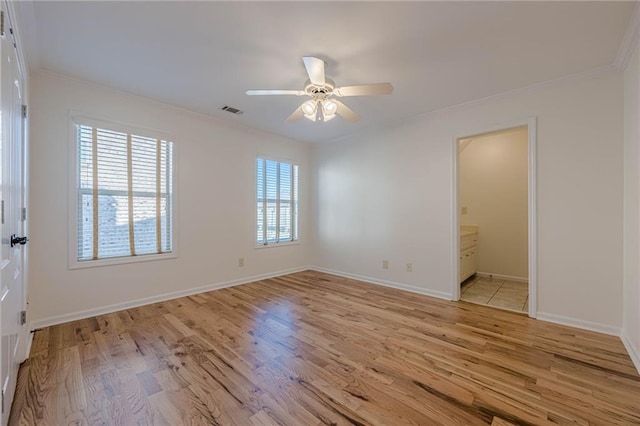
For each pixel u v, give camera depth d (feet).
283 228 16.01
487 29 6.50
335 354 6.99
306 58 6.50
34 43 7.04
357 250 14.82
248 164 14.16
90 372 6.16
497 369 6.35
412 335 8.07
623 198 7.91
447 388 5.67
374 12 5.97
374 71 8.41
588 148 8.45
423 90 9.70
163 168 11.21
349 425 4.69
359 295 11.93
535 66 8.11
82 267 9.24
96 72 8.60
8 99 4.78
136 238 10.52
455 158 11.19
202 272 12.37
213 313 9.76
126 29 6.59
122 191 10.16
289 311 9.99
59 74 8.70
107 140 9.78
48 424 4.71
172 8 5.88
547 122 9.10
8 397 4.73
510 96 9.80
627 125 7.59
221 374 6.12
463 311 10.03
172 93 10.10
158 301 10.97
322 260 16.67
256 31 6.65
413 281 12.52
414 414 4.94
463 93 9.93
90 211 9.50
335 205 15.93
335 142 15.94
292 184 16.46
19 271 6.14
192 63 8.07
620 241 7.98
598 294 8.31
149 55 7.68
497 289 13.10
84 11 5.93
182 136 11.68
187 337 7.88
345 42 7.02
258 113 12.08
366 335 8.07
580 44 7.04
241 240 13.88
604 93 8.20
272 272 15.30
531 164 9.36
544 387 5.70
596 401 5.29
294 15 6.08
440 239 11.67
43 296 8.52
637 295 6.64
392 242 13.28
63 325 8.63
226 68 8.33
